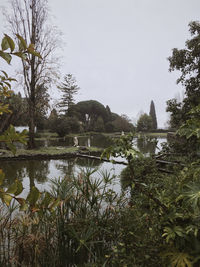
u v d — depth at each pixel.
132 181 0.97
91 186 1.60
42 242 1.41
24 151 10.12
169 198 0.92
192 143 3.69
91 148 12.23
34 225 1.41
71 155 9.74
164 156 3.94
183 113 6.24
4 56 0.47
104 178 1.74
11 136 0.53
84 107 39.75
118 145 0.90
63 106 35.25
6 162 8.33
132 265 0.95
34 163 8.12
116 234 1.43
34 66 12.00
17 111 11.54
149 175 2.39
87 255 1.39
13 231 1.47
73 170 6.42
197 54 6.60
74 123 28.75
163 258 0.77
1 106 0.67
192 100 6.16
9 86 0.64
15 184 0.50
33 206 0.53
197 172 0.78
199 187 0.68
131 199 1.76
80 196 1.63
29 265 1.37
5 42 0.47
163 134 33.75
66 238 1.42
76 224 1.44
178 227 0.72
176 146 4.05
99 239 1.44
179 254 0.69
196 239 0.67
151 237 1.02
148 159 2.92
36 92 12.51
